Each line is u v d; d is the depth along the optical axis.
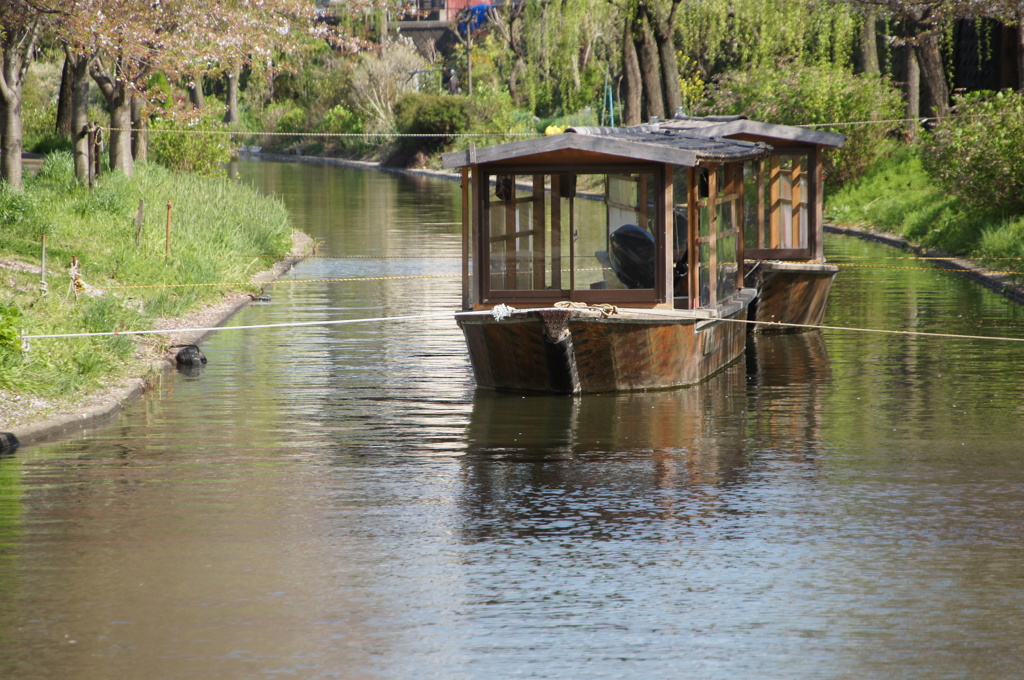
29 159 148.50
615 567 29.53
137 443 43.44
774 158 72.50
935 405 49.34
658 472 38.91
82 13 87.19
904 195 136.62
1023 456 40.75
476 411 48.62
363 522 33.44
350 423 46.56
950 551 30.62
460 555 30.48
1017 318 72.62
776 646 24.61
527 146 51.03
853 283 90.19
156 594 27.78
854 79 151.00
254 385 54.47
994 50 161.12
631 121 177.75
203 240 92.19
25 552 30.89
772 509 34.59
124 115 116.25
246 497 36.09
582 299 52.28
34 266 73.81
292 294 85.88
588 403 50.06
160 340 62.81
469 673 23.38
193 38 107.38
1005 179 102.56
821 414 47.78
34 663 24.02
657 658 24.03
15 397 47.19
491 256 52.53
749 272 66.00
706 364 55.78
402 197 189.88
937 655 24.14
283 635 25.33
